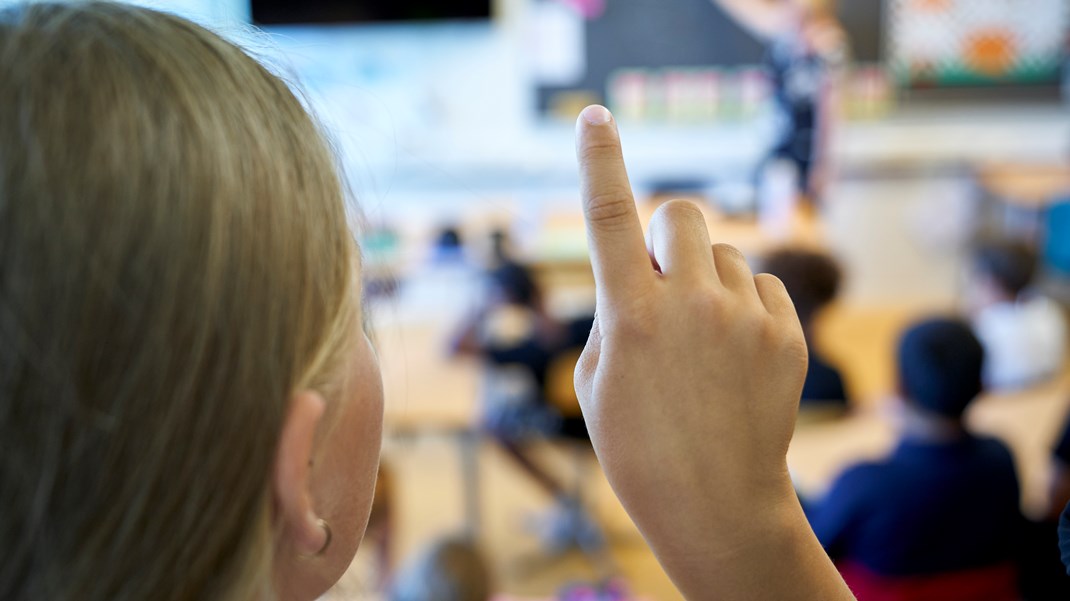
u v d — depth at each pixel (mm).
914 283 5754
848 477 1857
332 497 577
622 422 580
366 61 5457
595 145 583
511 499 3805
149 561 516
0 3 538
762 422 581
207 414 513
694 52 5492
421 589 1750
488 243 4074
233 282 515
